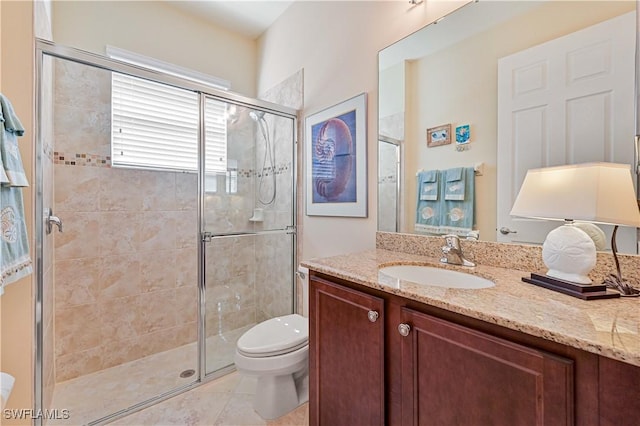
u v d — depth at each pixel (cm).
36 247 135
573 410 59
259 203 233
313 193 214
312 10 213
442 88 139
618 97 93
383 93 164
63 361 187
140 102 206
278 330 169
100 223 200
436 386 82
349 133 184
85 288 195
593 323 64
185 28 242
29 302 131
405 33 154
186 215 237
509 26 117
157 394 175
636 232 91
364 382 103
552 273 91
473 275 113
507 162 118
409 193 153
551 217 90
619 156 92
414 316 87
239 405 165
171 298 231
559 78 105
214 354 212
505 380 69
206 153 205
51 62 167
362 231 178
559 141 105
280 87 247
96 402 167
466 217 131
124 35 213
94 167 196
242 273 232
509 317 68
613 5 94
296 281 232
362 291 105
